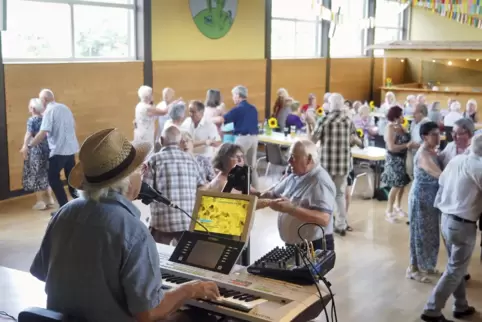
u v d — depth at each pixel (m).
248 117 7.59
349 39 14.27
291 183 3.56
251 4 10.93
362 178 8.70
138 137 7.91
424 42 12.53
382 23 15.37
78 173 2.17
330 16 8.95
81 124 8.23
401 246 5.86
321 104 13.27
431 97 13.86
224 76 10.52
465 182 3.92
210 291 2.27
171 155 4.06
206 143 6.20
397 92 14.55
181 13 9.57
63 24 8.02
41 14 7.73
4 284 3.22
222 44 10.44
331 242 3.58
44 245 2.18
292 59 12.16
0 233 6.04
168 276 2.67
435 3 12.44
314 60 12.82
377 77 15.24
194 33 9.85
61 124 6.39
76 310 2.04
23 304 2.95
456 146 4.77
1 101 7.21
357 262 5.40
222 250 2.71
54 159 6.45
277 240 5.97
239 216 2.73
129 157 2.07
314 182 3.44
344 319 4.23
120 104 8.76
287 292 2.50
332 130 5.99
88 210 2.03
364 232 6.30
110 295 1.99
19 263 5.19
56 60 7.98
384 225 6.55
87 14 8.33
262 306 2.40
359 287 4.82
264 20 11.30
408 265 5.33
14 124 7.40
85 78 8.20
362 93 14.80
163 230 4.07
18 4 7.43
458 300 4.29
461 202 3.96
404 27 16.31
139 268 1.97
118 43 8.84
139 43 9.05
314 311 2.47
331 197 3.47
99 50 8.58
